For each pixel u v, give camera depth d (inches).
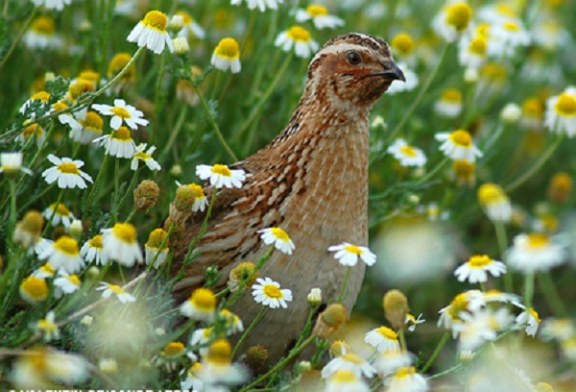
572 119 476.1
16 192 370.6
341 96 405.1
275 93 512.4
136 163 375.6
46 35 474.0
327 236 393.1
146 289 387.2
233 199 394.6
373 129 470.3
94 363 350.3
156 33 372.2
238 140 471.2
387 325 489.4
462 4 481.4
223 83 501.7
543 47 611.8
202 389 338.6
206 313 336.8
